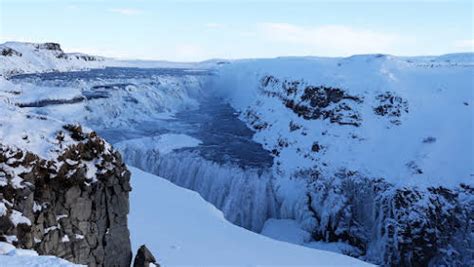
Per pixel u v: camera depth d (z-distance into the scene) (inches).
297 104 3563.0
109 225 784.3
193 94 4940.9
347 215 2512.3
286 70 4165.8
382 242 2358.5
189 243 1194.6
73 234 728.3
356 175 2716.5
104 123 3634.4
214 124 3939.5
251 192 2758.4
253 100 4333.2
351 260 1278.3
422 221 2337.6
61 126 781.3
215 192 2844.5
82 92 4001.0
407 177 2618.1
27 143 714.2
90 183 754.8
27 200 662.5
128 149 3174.2
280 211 2726.4
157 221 1364.4
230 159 3046.3
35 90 3412.9
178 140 3417.8
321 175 2773.1
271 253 1226.6
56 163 718.5
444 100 3257.9
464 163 2696.9
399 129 3058.6
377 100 3292.3
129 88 4256.9
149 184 1852.9
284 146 3206.2
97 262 759.1
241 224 2696.9
